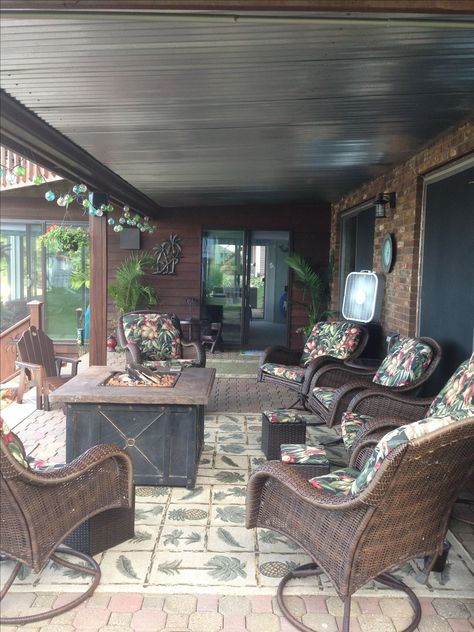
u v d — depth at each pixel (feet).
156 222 31.19
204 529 10.05
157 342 19.24
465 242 13.97
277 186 23.73
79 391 11.67
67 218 30.50
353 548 6.79
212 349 30.50
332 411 12.95
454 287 14.61
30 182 26.94
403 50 8.86
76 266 31.22
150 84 10.23
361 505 6.58
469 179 13.67
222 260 31.63
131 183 22.26
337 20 7.31
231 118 12.60
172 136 14.17
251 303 31.91
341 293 27.63
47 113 11.89
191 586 8.34
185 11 7.11
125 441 11.68
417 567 8.98
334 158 17.51
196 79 10.01
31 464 8.95
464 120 13.20
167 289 31.50
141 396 11.38
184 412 11.60
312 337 18.80
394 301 18.78
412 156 17.11
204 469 12.88
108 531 9.21
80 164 16.07
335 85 10.48
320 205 30.89
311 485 7.61
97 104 11.34
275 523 8.13
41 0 6.83
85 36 8.14
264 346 32.14
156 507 10.88
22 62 9.13
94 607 7.84
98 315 19.48
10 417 16.80
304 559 9.15
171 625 7.50
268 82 10.25
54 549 7.59
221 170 19.52
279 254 31.60
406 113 12.52
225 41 8.39
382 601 8.12
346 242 26.94
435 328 15.79
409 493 6.66
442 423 6.19
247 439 15.10
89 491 8.23
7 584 7.82
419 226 16.92
